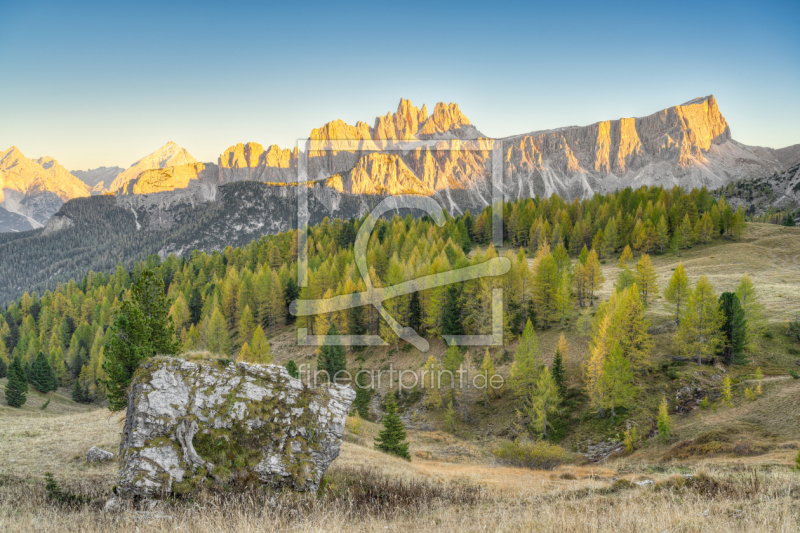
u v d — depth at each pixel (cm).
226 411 1345
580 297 7481
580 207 12962
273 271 9469
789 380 4288
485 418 5388
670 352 5356
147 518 1085
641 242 10181
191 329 7962
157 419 1293
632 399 4769
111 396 2544
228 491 1224
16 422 2864
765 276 7769
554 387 4853
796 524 866
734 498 1194
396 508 1370
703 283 5191
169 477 1205
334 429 1406
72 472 1748
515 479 2594
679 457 3562
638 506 1159
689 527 897
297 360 7294
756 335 5125
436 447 4606
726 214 10544
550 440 4709
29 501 1280
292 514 1153
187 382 1383
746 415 3938
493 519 1140
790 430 3475
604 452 4250
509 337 6481
